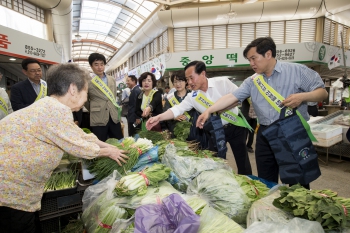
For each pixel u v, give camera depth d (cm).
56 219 170
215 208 105
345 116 435
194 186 118
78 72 116
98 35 1723
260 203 104
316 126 394
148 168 128
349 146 383
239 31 892
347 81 418
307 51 838
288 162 141
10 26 603
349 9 819
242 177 132
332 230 87
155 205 98
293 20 869
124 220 101
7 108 276
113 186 124
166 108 361
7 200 108
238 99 178
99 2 1119
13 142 104
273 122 145
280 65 153
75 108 122
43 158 109
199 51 874
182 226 81
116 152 144
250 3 793
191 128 232
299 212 87
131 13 1201
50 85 114
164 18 850
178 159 139
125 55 1625
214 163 138
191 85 207
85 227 125
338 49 920
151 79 343
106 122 296
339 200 94
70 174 162
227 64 868
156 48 1088
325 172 347
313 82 146
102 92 293
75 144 112
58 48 706
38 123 106
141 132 216
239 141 231
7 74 900
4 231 115
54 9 715
